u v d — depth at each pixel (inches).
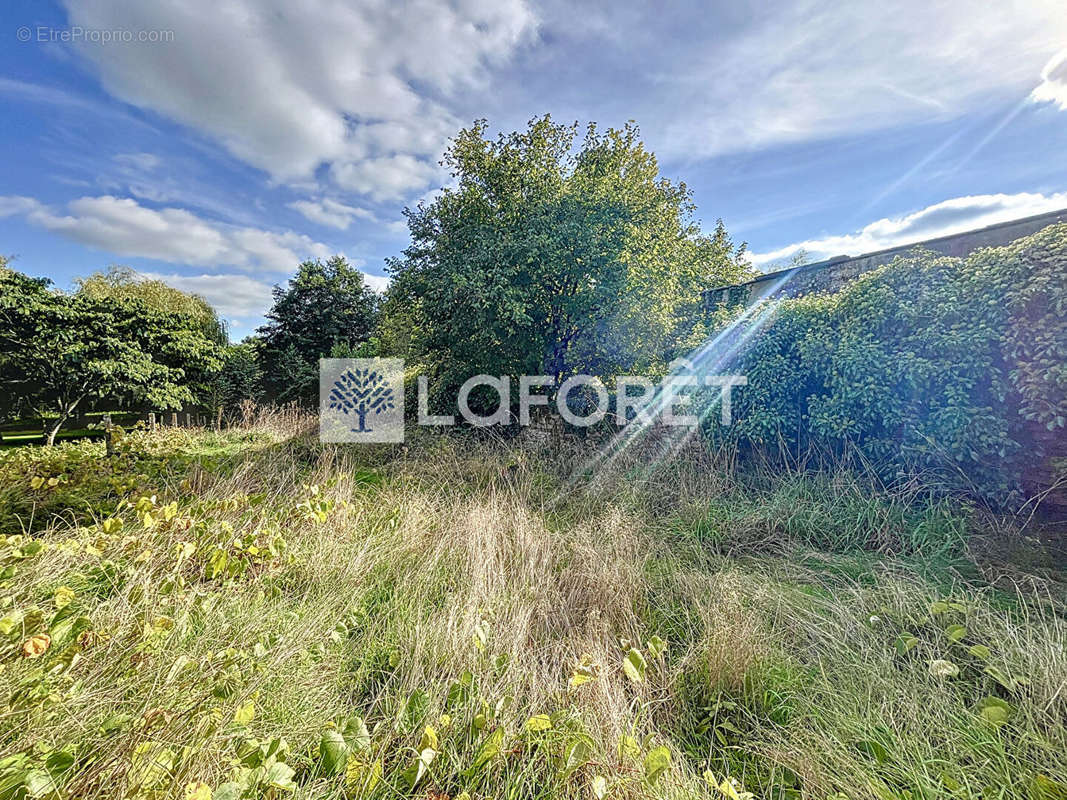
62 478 127.6
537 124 273.7
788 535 121.7
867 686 63.1
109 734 46.3
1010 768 49.5
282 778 42.1
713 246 492.7
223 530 94.5
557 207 246.1
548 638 75.2
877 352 128.0
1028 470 108.3
